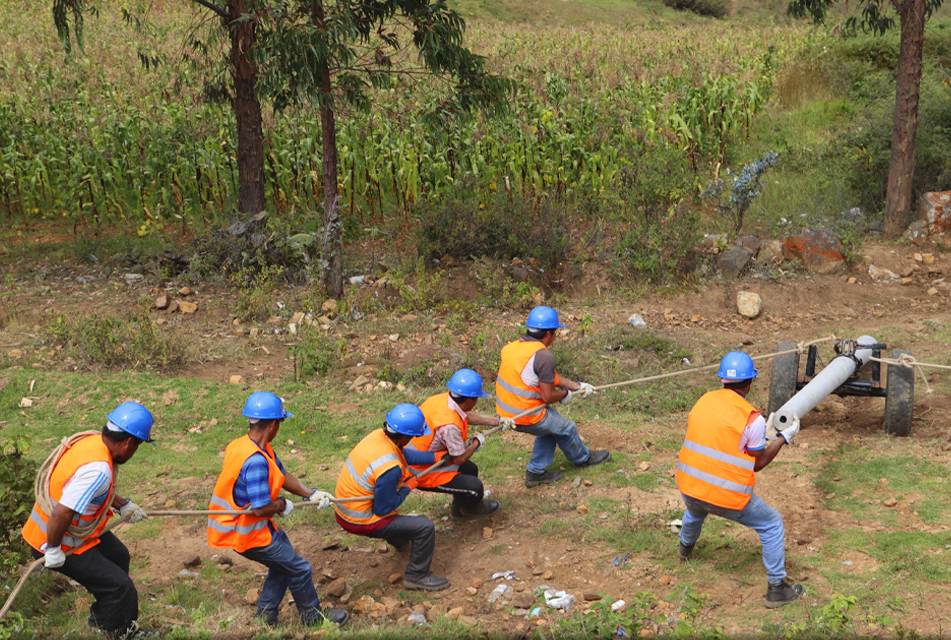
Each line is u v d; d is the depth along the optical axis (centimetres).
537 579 554
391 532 534
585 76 2150
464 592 543
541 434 688
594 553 584
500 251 1373
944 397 859
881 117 1619
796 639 428
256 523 471
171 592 545
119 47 2436
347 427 869
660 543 589
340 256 1229
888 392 759
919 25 1348
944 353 1005
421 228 1409
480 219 1388
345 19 995
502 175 1596
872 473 681
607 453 753
